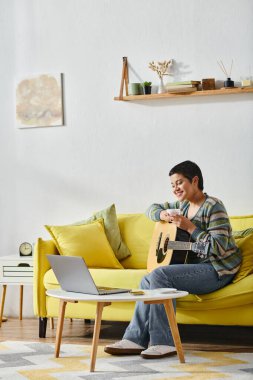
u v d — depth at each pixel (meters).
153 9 5.02
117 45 5.13
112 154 5.16
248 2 4.75
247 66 4.76
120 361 3.53
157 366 3.38
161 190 5.01
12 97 5.43
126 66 5.10
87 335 4.45
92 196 5.22
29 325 4.93
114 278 4.13
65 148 5.30
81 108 5.25
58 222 5.32
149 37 5.03
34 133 5.39
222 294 3.82
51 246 4.54
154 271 3.75
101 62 5.18
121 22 5.12
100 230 4.65
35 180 5.39
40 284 4.40
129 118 5.10
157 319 3.63
